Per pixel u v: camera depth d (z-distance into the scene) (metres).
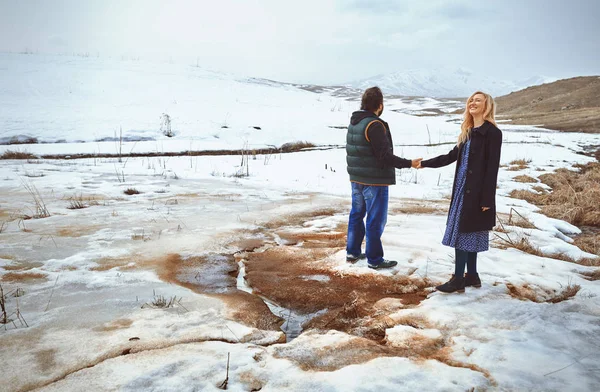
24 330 3.26
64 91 27.25
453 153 4.16
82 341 3.10
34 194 9.00
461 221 3.90
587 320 3.52
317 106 33.41
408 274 4.75
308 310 3.96
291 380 2.64
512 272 4.73
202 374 2.67
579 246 6.40
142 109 24.75
